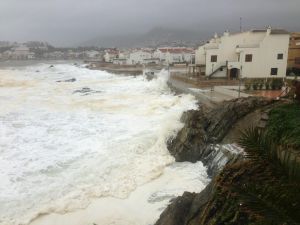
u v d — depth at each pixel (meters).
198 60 52.78
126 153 20.62
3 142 23.70
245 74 43.25
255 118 18.47
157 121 27.56
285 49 42.03
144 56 118.00
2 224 13.40
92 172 18.11
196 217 11.36
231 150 16.98
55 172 18.23
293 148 5.47
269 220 4.16
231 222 9.53
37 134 25.73
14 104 38.91
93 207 14.76
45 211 14.37
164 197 15.39
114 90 49.69
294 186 4.35
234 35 45.22
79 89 52.66
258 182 4.84
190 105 30.28
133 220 13.73
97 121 29.38
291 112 15.67
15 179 17.39
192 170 18.36
